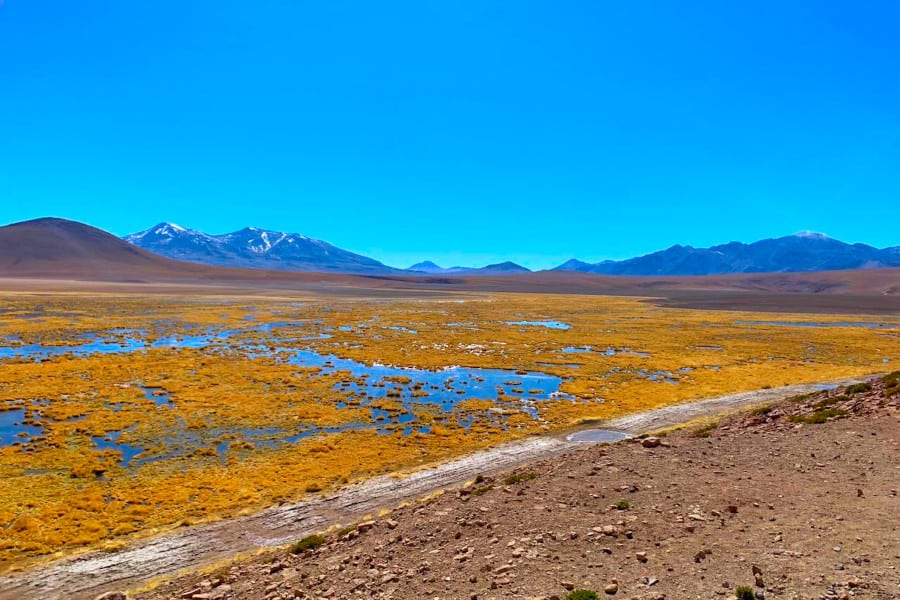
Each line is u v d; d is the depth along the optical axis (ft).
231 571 48.19
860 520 45.01
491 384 146.00
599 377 155.22
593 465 64.80
